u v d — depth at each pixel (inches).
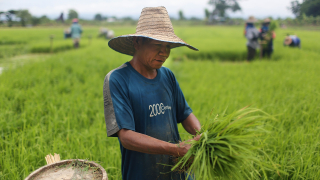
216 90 233.1
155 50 62.5
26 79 241.0
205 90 236.2
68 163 65.9
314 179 100.4
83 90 234.1
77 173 61.7
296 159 110.7
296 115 164.7
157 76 69.2
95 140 134.0
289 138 130.6
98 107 185.3
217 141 58.0
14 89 209.5
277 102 189.6
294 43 551.5
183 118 78.4
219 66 379.9
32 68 301.3
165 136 68.6
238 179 59.1
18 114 169.5
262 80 264.7
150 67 65.5
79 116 169.3
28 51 632.4
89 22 2851.9
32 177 59.7
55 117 156.5
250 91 225.0
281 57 426.6
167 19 64.9
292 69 319.3
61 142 124.5
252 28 419.2
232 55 520.1
